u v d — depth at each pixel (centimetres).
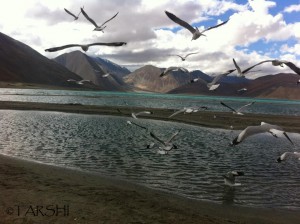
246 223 1507
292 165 2658
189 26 890
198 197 1838
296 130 5059
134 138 3716
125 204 1520
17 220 1245
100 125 4812
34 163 2344
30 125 4522
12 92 13288
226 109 9844
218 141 3741
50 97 11412
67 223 1255
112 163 2517
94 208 1428
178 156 2836
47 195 1552
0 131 3884
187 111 1299
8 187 1628
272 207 1744
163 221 1359
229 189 1997
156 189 1928
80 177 2031
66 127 4478
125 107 7450
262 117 6562
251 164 2658
